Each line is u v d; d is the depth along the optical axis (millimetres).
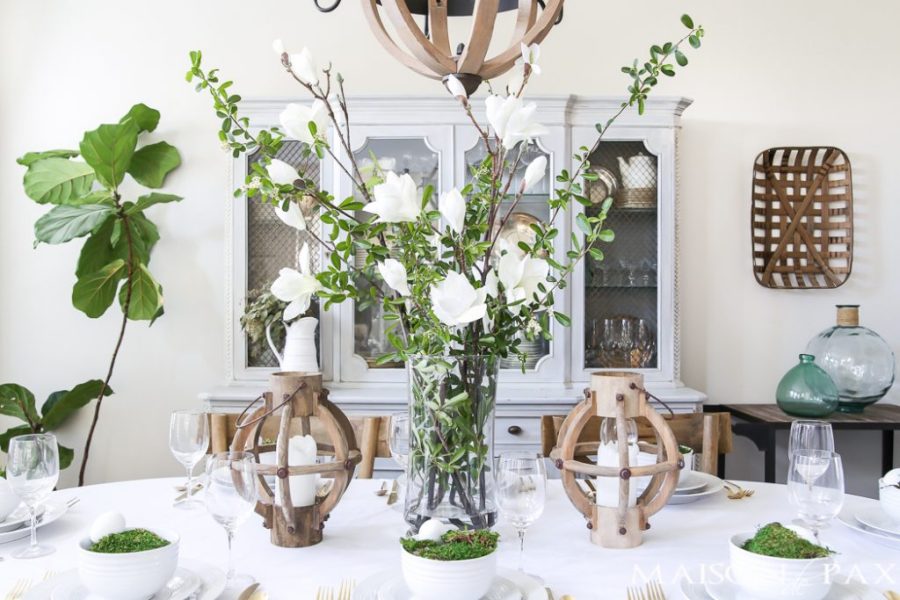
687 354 3342
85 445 3254
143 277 3086
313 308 3016
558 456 1396
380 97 2963
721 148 3346
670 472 1336
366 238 1267
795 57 3354
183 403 3344
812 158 3309
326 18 3330
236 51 3344
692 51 3344
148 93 3348
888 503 1404
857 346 3018
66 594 1061
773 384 3354
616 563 1272
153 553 1023
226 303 3061
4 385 3078
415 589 1029
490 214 1264
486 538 1079
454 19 3311
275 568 1246
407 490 1312
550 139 2994
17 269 3350
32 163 3074
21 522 1421
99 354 3350
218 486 1114
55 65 3357
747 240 3348
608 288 3033
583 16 3334
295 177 1222
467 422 1247
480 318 1244
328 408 1352
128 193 3320
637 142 3037
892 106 3344
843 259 3307
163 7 3350
